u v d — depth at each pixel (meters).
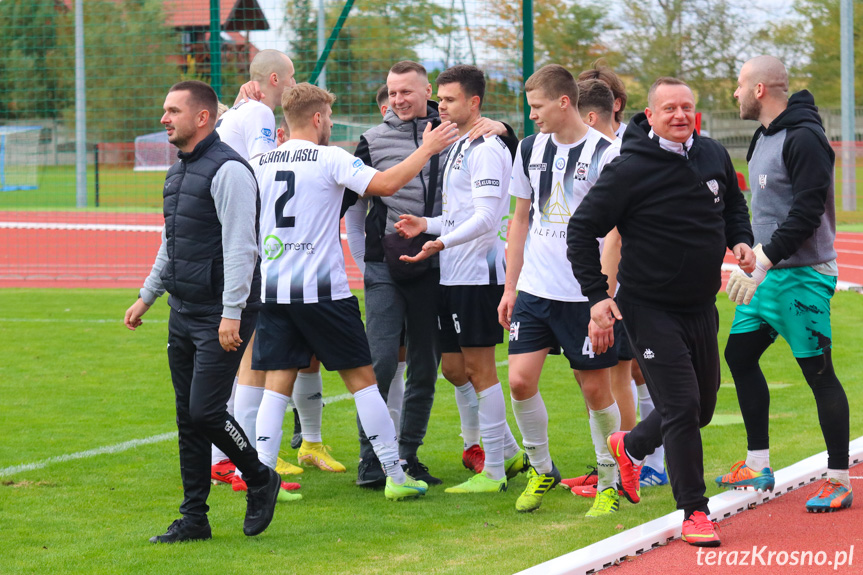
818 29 70.00
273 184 9.68
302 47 38.72
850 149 44.44
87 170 52.94
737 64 69.00
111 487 10.22
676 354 7.99
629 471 9.02
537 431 9.37
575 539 8.33
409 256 9.79
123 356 17.94
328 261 9.60
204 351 8.17
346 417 13.74
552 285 9.22
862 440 11.08
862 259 32.12
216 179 8.07
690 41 68.62
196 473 8.46
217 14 23.23
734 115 47.75
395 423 11.20
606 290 8.17
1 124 55.66
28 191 54.47
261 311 9.77
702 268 7.94
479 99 10.14
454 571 7.54
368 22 37.38
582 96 10.14
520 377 9.27
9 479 10.48
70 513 9.29
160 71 56.53
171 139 8.23
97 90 56.84
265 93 11.51
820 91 70.94
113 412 13.77
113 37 56.72
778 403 13.80
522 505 9.34
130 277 30.59
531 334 9.33
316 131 9.91
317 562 7.83
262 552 8.11
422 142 10.45
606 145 9.17
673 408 8.00
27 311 23.31
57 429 12.79
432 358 10.45
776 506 9.06
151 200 51.69
